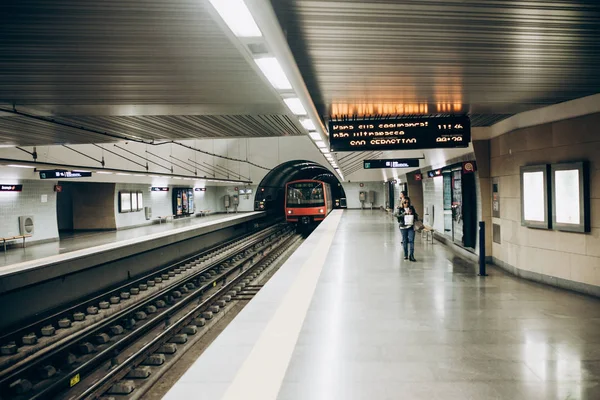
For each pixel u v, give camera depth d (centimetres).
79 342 734
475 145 915
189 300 1036
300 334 491
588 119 636
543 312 571
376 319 548
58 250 1496
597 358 417
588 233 646
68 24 366
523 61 468
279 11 337
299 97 512
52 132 912
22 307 918
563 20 359
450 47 422
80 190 2333
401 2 324
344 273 846
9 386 567
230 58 454
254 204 3656
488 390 354
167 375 609
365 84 560
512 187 817
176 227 2380
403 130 752
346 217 2497
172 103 656
